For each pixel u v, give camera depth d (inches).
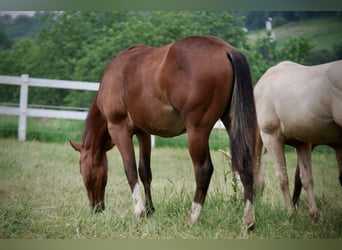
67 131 579.5
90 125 273.0
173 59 212.1
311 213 243.3
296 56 641.0
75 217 242.7
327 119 219.0
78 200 298.0
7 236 225.0
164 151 486.6
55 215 250.8
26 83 514.9
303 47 643.5
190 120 210.1
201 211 231.0
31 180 343.0
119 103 246.2
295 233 223.1
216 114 210.2
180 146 531.5
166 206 258.7
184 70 208.5
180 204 255.8
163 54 220.1
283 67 260.1
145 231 228.4
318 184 344.5
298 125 233.9
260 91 261.4
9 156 417.1
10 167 369.7
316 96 219.5
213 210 244.2
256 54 624.4
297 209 265.0
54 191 312.3
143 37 655.8
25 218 245.8
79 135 538.0
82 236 225.8
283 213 248.4
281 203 277.7
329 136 229.5
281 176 255.1
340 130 223.3
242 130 205.2
